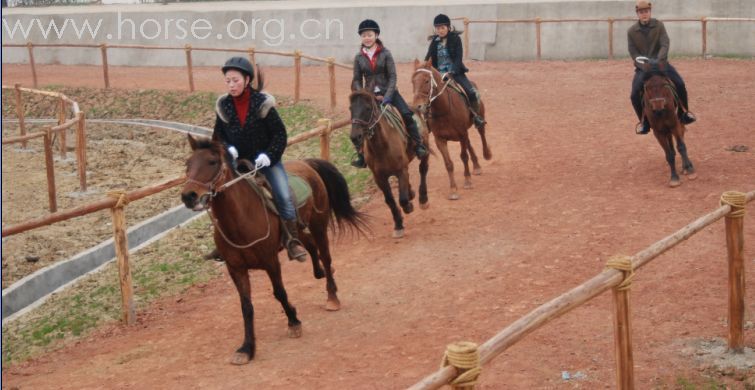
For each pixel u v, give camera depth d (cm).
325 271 977
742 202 755
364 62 1184
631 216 1216
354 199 1466
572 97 2142
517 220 1252
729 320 762
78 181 1853
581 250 1093
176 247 1304
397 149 1171
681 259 1026
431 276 1056
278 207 846
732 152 1527
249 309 844
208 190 746
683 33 2725
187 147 2184
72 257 1302
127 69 3231
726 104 1931
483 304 941
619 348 612
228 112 820
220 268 1193
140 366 856
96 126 2527
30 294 1188
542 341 817
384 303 982
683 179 1381
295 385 766
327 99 2298
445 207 1353
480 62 2845
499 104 2128
